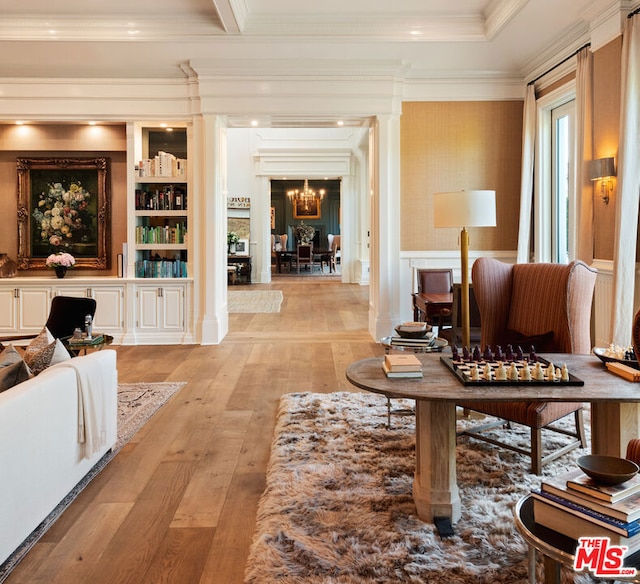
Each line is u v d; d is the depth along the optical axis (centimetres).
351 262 1276
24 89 580
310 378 449
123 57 542
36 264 623
